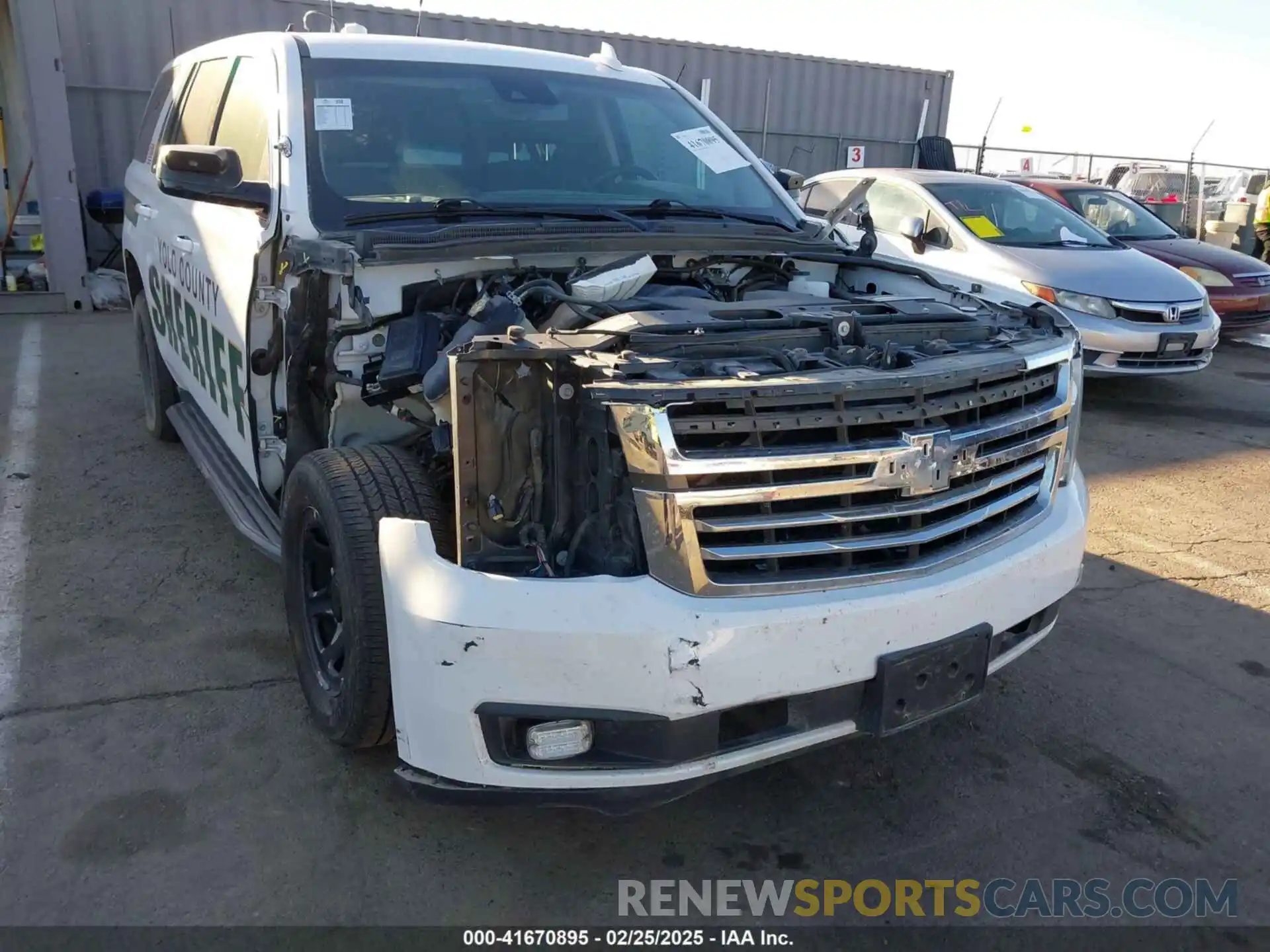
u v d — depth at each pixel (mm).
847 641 2312
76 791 2783
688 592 2213
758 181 4172
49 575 4109
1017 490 2762
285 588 3064
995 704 3465
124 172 10977
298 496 2830
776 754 2350
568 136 3836
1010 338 2879
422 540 2293
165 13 10727
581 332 2500
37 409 6492
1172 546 5027
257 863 2547
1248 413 7871
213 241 3697
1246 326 10125
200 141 4359
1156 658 3844
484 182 3533
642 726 2232
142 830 2639
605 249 3150
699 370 2346
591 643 2154
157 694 3281
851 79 14805
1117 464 6422
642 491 2209
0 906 2365
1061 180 11430
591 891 2527
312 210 3137
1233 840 2814
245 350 3289
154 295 5059
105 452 5648
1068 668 3732
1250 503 5730
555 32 12414
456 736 2252
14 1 9148
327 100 3477
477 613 2174
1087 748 3223
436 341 2746
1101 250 8289
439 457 2844
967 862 2691
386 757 2977
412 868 2566
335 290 2873
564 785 2246
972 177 8961
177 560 4285
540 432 2377
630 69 4418
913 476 2361
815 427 2283
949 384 2463
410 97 3643
